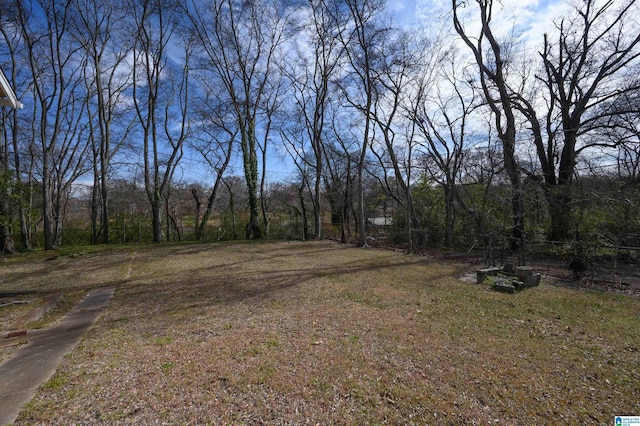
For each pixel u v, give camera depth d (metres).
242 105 19.94
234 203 22.89
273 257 11.74
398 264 9.88
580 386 2.96
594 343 3.94
